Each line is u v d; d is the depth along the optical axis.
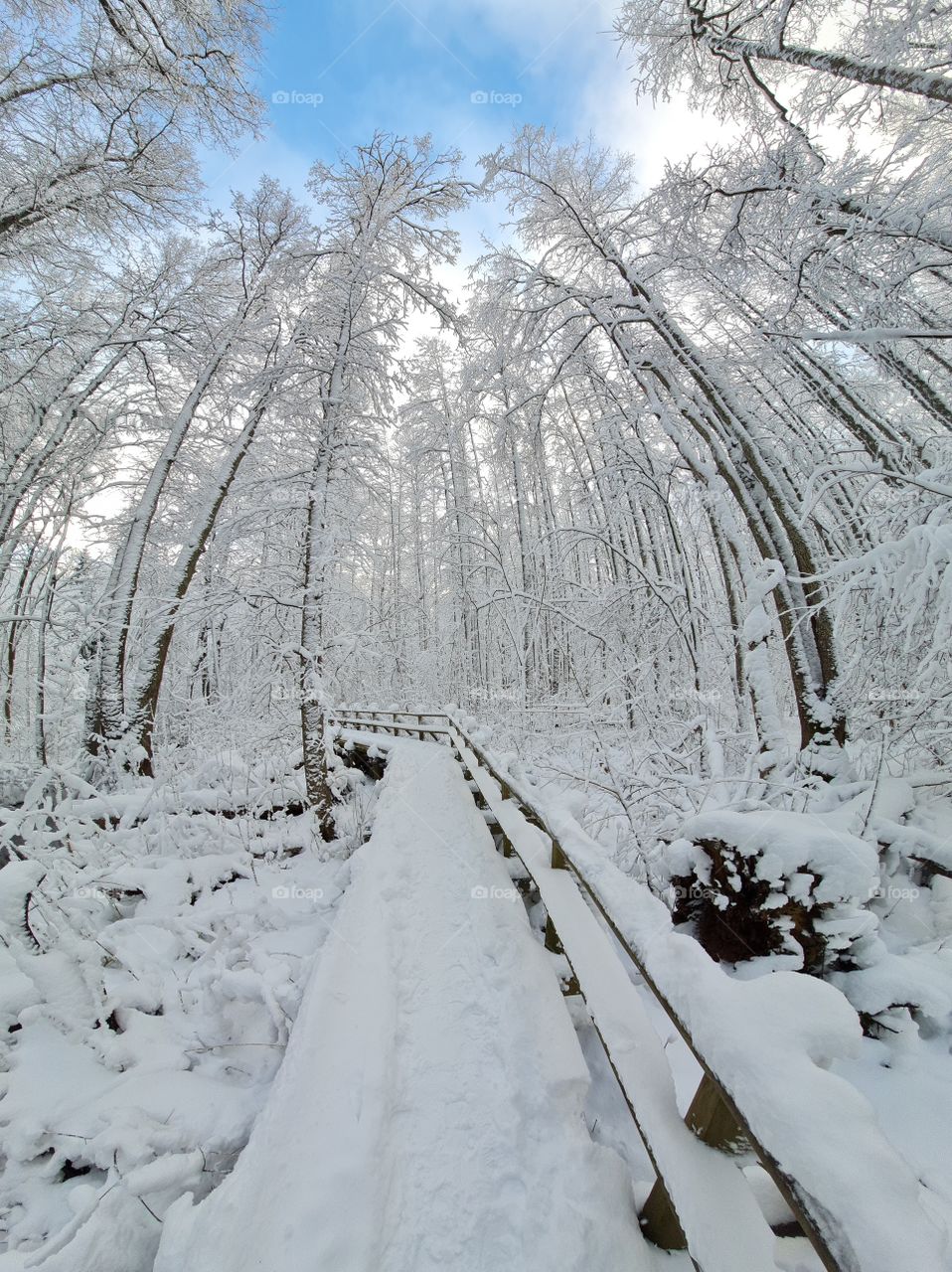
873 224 4.75
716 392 6.81
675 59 6.82
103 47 7.27
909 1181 0.81
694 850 3.32
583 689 9.67
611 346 10.02
